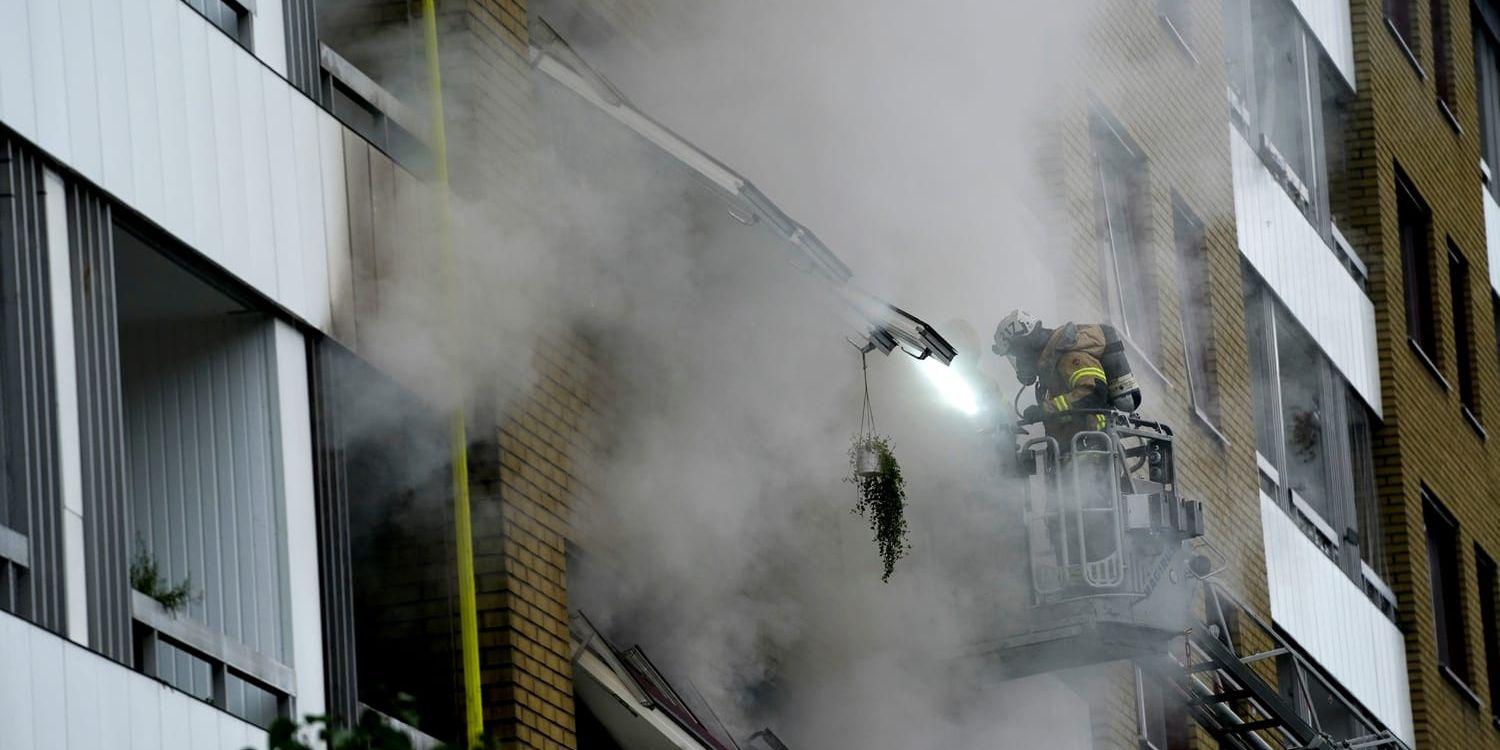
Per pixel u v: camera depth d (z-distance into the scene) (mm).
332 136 15930
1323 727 34250
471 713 16438
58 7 13305
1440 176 43375
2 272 12719
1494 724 41625
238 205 14711
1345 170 39750
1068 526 23078
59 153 13141
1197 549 28484
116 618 13062
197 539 14812
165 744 13125
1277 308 34750
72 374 13023
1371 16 40406
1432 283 42219
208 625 14672
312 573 15023
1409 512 38344
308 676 14836
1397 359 39156
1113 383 22922
